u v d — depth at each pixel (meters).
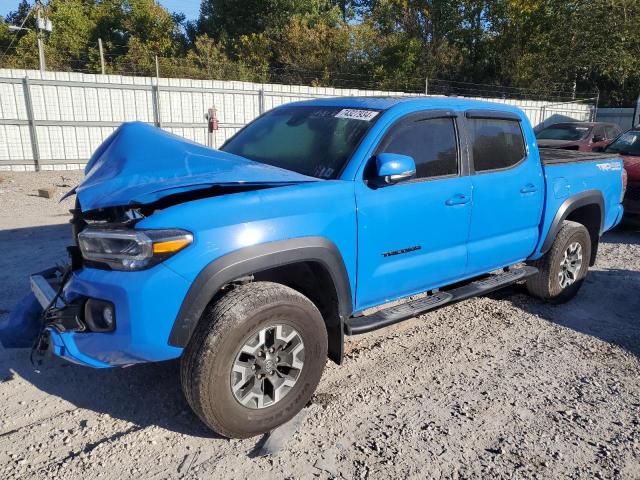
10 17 34.62
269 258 3.04
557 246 5.18
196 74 28.02
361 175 3.55
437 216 3.95
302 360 3.24
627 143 9.48
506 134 4.64
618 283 6.21
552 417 3.48
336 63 31.72
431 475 2.90
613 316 5.26
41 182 12.98
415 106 3.99
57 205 10.20
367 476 2.88
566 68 31.05
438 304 4.05
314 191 3.29
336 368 4.05
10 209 9.65
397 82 30.89
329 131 3.91
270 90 18.09
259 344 3.04
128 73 28.22
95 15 34.41
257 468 2.91
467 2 33.84
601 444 3.21
